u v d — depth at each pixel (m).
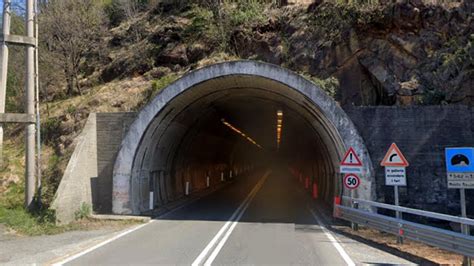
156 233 12.57
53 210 14.14
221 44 31.86
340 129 15.64
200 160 31.25
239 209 19.19
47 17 31.66
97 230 13.43
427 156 15.48
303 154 37.72
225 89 20.03
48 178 18.38
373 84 24.72
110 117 18.20
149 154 18.56
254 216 16.70
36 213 15.02
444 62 21.27
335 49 26.11
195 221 15.29
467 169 9.62
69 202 15.09
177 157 24.12
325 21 27.53
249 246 10.35
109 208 17.58
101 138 18.14
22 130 23.97
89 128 17.69
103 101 26.78
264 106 25.42
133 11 42.66
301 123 25.39
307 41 27.81
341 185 16.59
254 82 18.31
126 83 30.52
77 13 33.34
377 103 24.38
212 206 20.61
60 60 30.95
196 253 9.45
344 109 16.22
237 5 34.22
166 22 36.56
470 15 22.48
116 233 12.70
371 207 14.95
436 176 15.31
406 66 23.23
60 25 31.06
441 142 15.48
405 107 15.90
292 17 30.27
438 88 20.77
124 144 17.03
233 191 30.69
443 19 23.08
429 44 22.92
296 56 27.69
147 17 39.09
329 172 21.86
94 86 32.66
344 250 10.02
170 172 23.06
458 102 19.67
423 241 9.40
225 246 10.34
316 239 11.61
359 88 25.02
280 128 34.59
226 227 13.75
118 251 9.77
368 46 25.06
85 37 34.94
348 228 13.86
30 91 15.91
